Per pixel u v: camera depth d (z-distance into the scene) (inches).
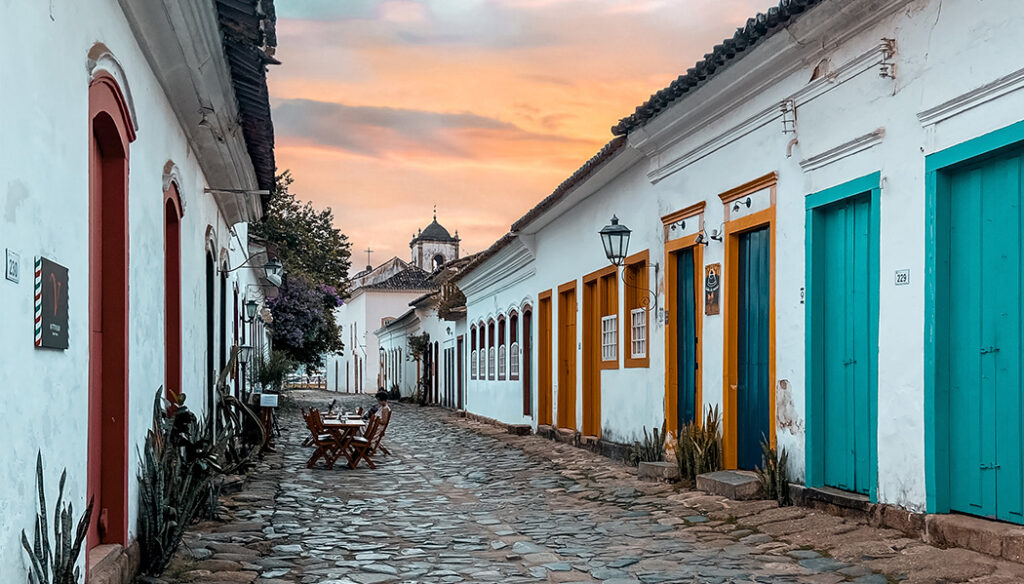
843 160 329.7
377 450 718.5
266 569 283.7
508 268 919.7
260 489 463.2
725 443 421.7
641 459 501.0
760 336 402.0
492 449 713.6
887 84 303.7
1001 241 259.0
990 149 256.2
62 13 179.9
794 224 363.9
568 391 736.3
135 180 260.8
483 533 353.4
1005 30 251.1
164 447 277.9
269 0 428.5
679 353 490.3
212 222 509.0
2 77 145.5
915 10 289.0
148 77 284.5
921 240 285.0
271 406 658.2
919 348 284.2
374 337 2501.2
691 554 295.6
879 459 303.6
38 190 164.4
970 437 268.5
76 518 190.9
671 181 494.3
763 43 363.3
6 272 147.3
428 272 2706.7
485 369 1069.1
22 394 155.9
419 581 272.2
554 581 270.1
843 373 334.6
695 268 459.5
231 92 359.3
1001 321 258.1
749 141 403.5
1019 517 250.1
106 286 238.5
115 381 239.9
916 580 236.2
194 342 414.6
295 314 1363.2
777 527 319.9
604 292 629.0
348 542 333.1
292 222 1416.1
